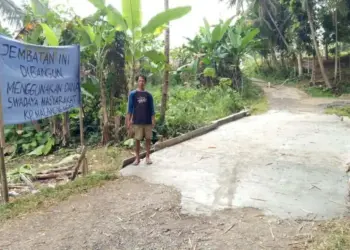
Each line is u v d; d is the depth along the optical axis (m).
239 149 7.05
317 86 21.08
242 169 5.64
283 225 3.63
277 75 26.33
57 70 4.92
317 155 6.44
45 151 7.96
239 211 4.00
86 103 8.93
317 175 5.26
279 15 24.77
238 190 4.68
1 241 3.34
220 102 12.60
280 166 5.76
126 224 3.67
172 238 3.38
